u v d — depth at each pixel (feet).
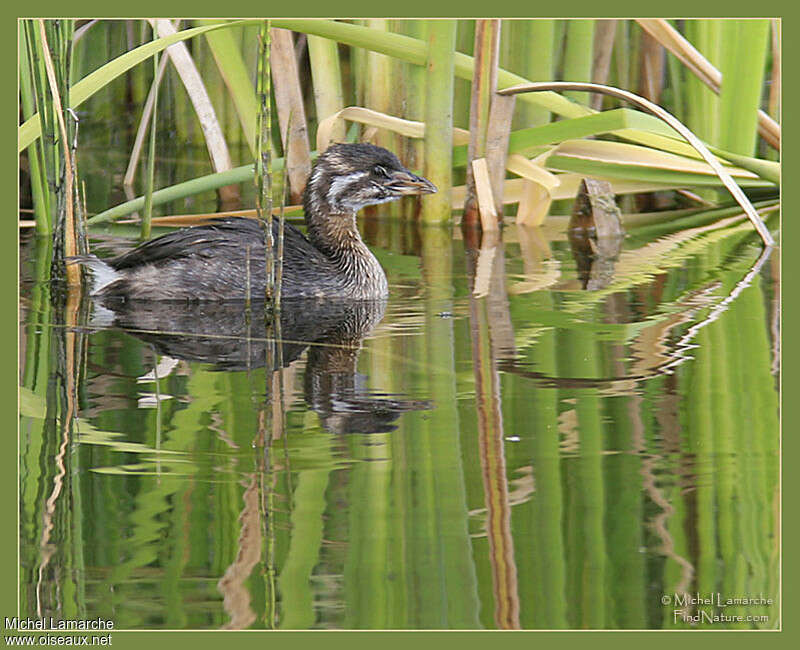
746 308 41.22
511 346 37.47
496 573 23.86
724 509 25.96
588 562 24.22
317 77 57.47
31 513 25.86
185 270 45.14
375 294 45.57
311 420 31.01
